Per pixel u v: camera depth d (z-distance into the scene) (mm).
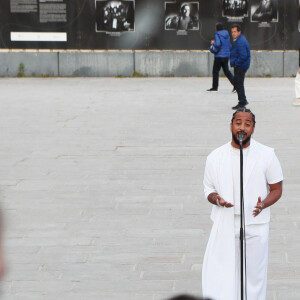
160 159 18219
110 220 13180
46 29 37688
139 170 17062
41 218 13320
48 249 11586
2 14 37562
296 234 12266
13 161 18219
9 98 29969
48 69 38094
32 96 30609
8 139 21062
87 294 9789
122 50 38000
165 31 37781
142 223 12977
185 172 16859
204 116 24891
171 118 24484
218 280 7969
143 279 10328
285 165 17312
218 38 30984
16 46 37812
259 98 29453
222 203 7820
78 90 32656
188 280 10281
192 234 12344
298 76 27016
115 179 16234
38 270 10680
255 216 7887
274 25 37719
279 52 38031
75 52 37938
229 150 8070
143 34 37781
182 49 37938
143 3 37562
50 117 24938
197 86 34031
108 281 10258
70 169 17266
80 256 11273
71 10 37594
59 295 9758
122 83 35469
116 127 22844
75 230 12594
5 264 2096
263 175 7996
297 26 37750
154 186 15594
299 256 11188
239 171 7980
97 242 11938
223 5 37562
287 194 14766
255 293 8109
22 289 9953
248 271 8102
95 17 37625
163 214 13539
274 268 10672
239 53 26078
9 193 15094
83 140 20812
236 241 8055
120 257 11219
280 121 23625
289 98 29422
